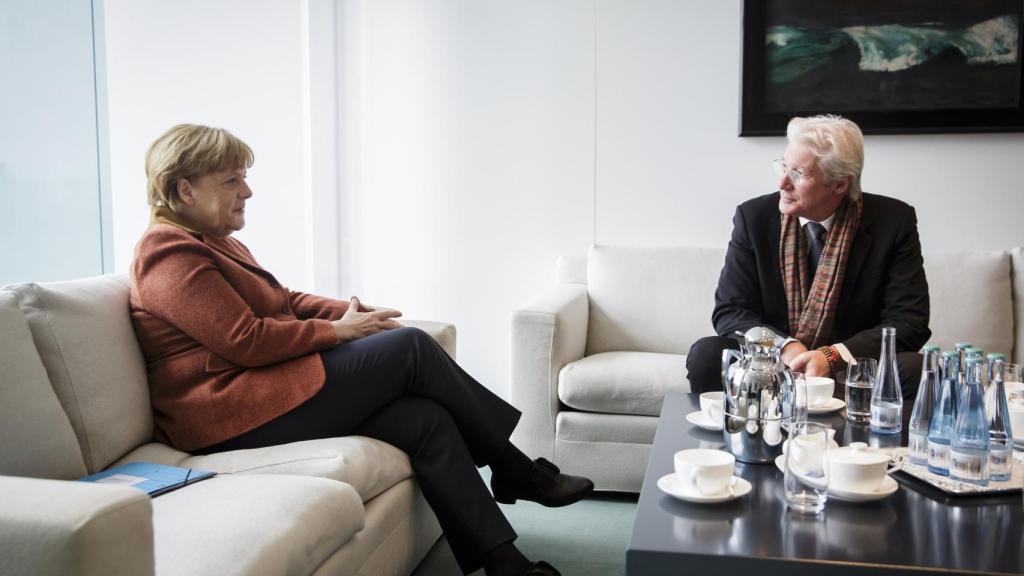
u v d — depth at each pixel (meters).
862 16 3.13
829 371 1.98
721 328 2.37
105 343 1.72
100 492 0.99
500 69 3.49
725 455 1.33
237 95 3.28
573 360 2.82
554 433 2.61
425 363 1.91
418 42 3.56
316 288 3.55
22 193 2.28
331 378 1.86
